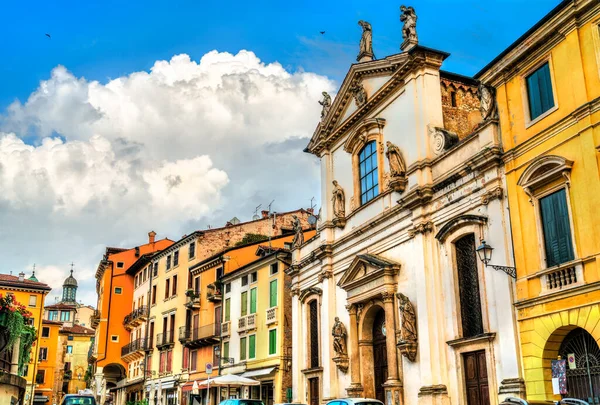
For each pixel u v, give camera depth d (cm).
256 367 4034
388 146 2677
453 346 2195
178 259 5716
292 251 3656
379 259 2670
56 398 9481
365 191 2988
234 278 4575
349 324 2897
